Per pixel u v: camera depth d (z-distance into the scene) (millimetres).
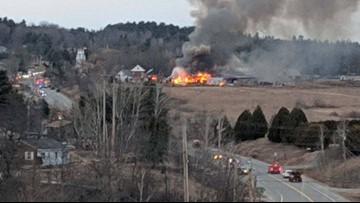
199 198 84875
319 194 92312
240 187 91500
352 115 163875
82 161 109000
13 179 95812
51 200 80000
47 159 115188
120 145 103875
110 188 86500
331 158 120750
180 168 103562
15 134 116562
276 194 91125
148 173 91875
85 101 130375
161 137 108562
